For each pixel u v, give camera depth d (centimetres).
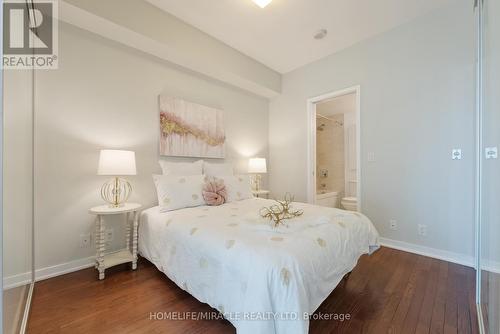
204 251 137
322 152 486
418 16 236
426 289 167
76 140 203
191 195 226
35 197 181
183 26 246
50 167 189
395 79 253
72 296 160
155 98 256
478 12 157
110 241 222
